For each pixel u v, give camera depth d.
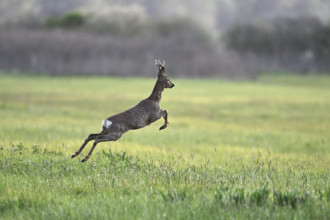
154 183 32.44
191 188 30.84
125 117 35.75
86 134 69.88
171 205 26.19
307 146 66.56
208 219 24.62
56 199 28.83
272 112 129.38
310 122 105.75
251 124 101.81
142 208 26.25
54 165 38.06
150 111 36.66
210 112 129.00
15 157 41.12
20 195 29.45
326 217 24.64
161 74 37.53
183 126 96.19
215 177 34.56
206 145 64.00
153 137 72.62
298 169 41.66
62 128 76.00
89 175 34.38
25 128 71.62
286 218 24.48
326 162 50.31
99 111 123.75
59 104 140.38
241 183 32.38
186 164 42.28
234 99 174.00
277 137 77.19
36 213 26.66
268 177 34.78
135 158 45.38
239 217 24.80
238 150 58.38
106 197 28.84
